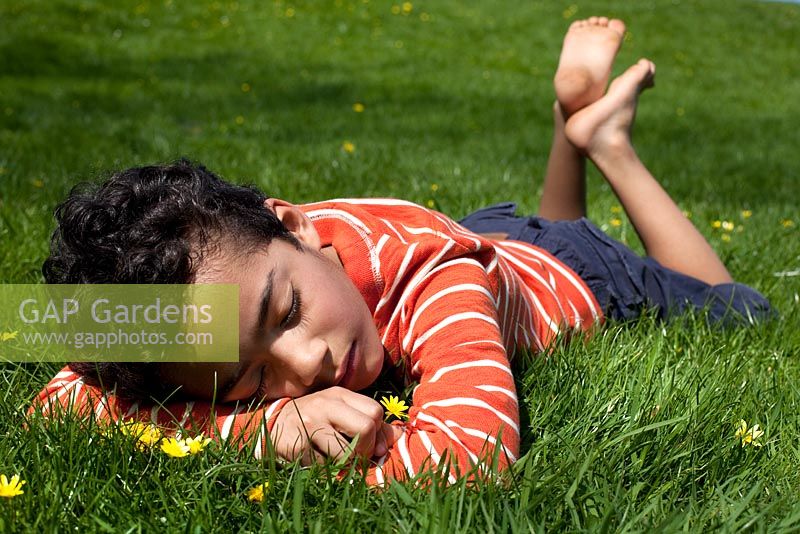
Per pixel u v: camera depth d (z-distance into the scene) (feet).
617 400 5.45
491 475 4.25
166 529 3.99
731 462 4.88
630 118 8.50
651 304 7.66
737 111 34.12
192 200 4.52
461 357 4.84
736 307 7.77
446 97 31.22
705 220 12.42
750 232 11.67
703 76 41.70
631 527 3.94
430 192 12.97
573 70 8.72
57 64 32.50
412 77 35.09
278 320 4.57
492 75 37.06
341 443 4.42
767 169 20.57
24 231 9.48
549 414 5.23
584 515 4.06
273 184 12.69
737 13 54.39
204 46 38.14
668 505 4.26
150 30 39.88
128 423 4.79
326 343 4.65
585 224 7.93
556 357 6.06
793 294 8.74
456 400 4.62
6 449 4.57
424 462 4.34
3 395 5.35
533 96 32.73
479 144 22.03
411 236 5.57
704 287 7.97
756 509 4.24
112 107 24.91
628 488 4.56
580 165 9.16
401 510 4.00
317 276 4.75
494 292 5.65
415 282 5.30
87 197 4.74
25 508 4.01
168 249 4.37
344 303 4.79
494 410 4.59
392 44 41.27
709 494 4.44
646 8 53.11
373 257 5.29
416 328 5.21
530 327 6.46
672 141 25.59
